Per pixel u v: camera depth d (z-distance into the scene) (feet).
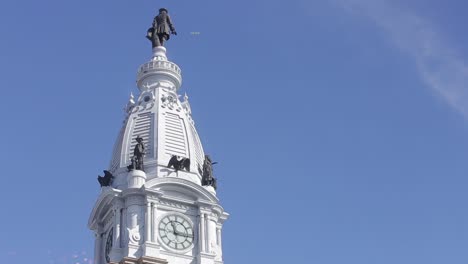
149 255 604.49
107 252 636.89
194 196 640.58
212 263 623.77
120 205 628.69
